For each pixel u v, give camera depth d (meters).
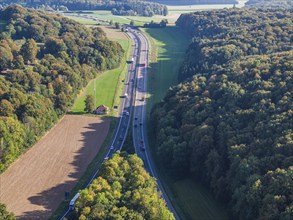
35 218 108.56
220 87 148.88
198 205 117.12
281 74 139.50
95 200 99.88
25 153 142.50
